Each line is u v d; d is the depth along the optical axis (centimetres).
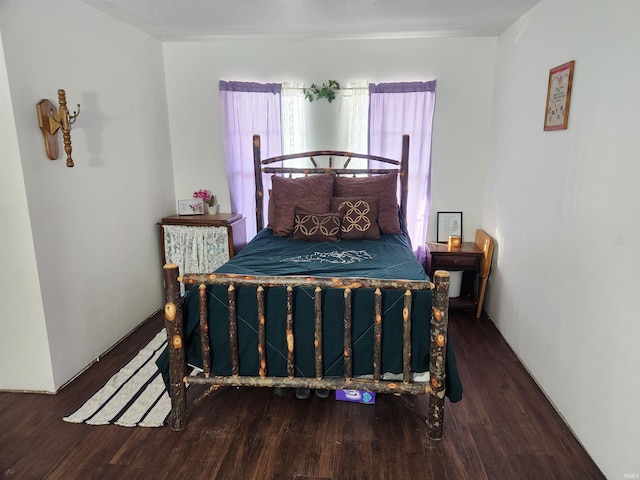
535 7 259
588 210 191
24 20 209
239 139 373
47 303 228
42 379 234
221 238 350
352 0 250
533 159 257
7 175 209
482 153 361
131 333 314
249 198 387
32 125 215
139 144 325
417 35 336
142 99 328
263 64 362
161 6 262
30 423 209
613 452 168
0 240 217
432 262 342
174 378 200
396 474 176
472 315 351
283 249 291
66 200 242
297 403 226
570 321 206
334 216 320
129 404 224
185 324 203
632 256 158
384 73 355
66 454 188
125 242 307
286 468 180
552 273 227
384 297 191
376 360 191
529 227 261
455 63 348
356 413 218
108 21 281
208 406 223
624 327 162
